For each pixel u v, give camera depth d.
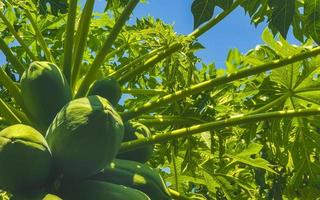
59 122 0.66
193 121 1.01
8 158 0.63
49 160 0.66
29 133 0.65
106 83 0.83
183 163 1.06
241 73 0.87
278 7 0.91
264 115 0.87
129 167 0.74
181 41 0.98
